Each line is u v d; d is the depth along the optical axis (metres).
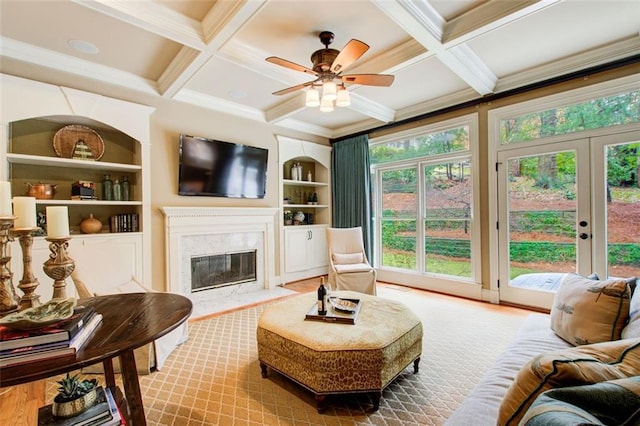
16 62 2.83
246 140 4.61
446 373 2.22
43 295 2.88
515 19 2.33
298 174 5.50
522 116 3.68
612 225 3.11
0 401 1.86
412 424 1.71
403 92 4.04
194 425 1.71
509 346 1.72
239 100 4.27
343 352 1.79
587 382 0.78
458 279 4.24
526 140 3.64
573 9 2.41
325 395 1.80
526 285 3.67
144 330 1.26
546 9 2.40
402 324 2.10
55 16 2.42
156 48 2.93
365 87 3.86
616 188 3.09
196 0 2.29
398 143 5.00
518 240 3.72
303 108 4.24
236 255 4.52
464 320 3.27
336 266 4.14
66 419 1.11
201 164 4.04
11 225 1.59
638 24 2.62
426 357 2.46
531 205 3.63
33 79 2.91
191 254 4.00
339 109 4.66
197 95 3.99
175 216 3.81
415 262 4.79
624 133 3.02
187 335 2.84
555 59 3.21
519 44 2.92
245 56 2.94
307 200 5.92
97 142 3.47
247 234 4.57
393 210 5.12
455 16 2.50
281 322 2.12
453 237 4.36
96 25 2.55
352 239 4.52
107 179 3.52
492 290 3.90
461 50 2.93
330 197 5.81
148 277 3.60
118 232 3.49
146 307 1.55
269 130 4.91
